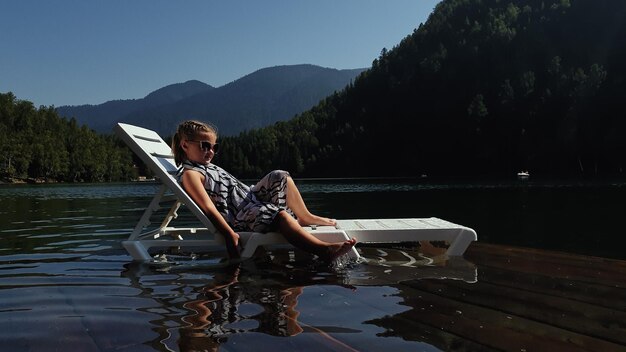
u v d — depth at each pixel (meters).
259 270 2.80
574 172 46.69
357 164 78.62
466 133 64.62
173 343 1.56
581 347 1.52
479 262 3.04
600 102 50.06
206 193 3.21
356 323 1.76
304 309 1.95
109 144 93.88
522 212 8.09
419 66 84.75
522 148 55.16
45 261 3.19
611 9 70.25
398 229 3.29
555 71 64.94
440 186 23.31
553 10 80.06
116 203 11.95
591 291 2.24
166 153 3.83
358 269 2.81
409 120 75.69
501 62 75.38
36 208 9.81
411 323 1.76
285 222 3.04
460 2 104.31
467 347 1.51
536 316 1.84
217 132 3.57
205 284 2.43
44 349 1.52
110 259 3.26
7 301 2.13
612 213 7.74
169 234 3.86
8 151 70.69
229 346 1.52
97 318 1.85
